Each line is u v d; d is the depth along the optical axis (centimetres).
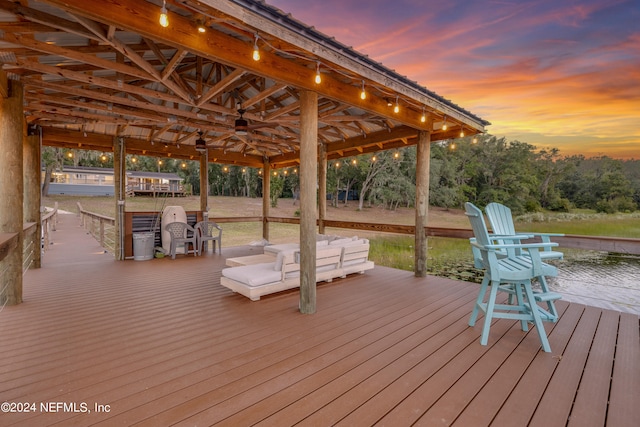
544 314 293
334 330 299
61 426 160
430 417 171
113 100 429
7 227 359
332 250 482
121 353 247
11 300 364
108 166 3125
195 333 289
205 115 523
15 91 356
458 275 923
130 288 446
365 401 186
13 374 213
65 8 200
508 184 1933
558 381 211
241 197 2827
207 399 186
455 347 263
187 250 736
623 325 314
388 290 443
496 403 185
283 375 215
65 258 681
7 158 353
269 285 401
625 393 197
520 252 353
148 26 232
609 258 928
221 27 294
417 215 530
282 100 577
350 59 316
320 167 766
